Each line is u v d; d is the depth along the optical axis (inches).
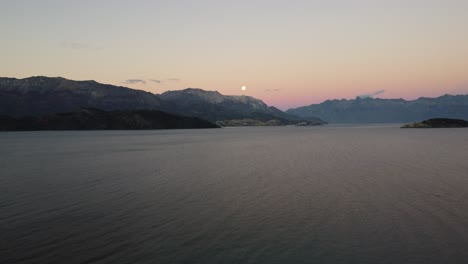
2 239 685.9
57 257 596.7
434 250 613.3
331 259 582.6
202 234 710.5
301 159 2164.1
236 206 936.3
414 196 1024.2
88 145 3954.2
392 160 2027.6
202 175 1514.5
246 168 1747.0
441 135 5708.7
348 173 1512.1
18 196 1083.3
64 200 1023.6
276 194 1085.8
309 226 754.8
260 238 684.7
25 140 5310.0
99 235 707.4
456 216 806.5
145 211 891.4
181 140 5182.1
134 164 1975.9
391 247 629.9
